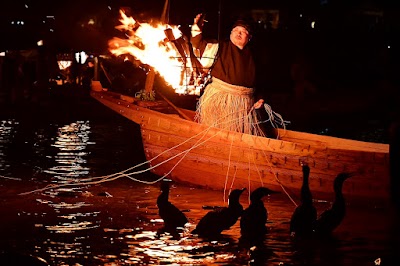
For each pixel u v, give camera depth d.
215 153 13.11
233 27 13.36
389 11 44.97
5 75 34.12
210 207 11.89
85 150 18.44
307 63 35.59
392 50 38.97
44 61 33.19
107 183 13.89
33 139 20.66
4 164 15.98
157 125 13.66
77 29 33.91
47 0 35.25
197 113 13.85
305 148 12.40
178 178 13.74
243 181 12.95
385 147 13.93
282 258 9.24
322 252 9.55
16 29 34.94
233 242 9.93
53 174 14.79
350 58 40.25
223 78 13.31
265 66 36.97
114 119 26.67
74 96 31.14
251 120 13.42
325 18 43.19
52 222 10.88
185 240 9.98
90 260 9.08
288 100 32.44
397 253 9.54
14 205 11.95
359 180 12.14
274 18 44.91
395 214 11.73
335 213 10.40
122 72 29.02
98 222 10.91
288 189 12.62
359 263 9.11
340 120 28.28
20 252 9.33
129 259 9.13
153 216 11.31
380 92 32.53
